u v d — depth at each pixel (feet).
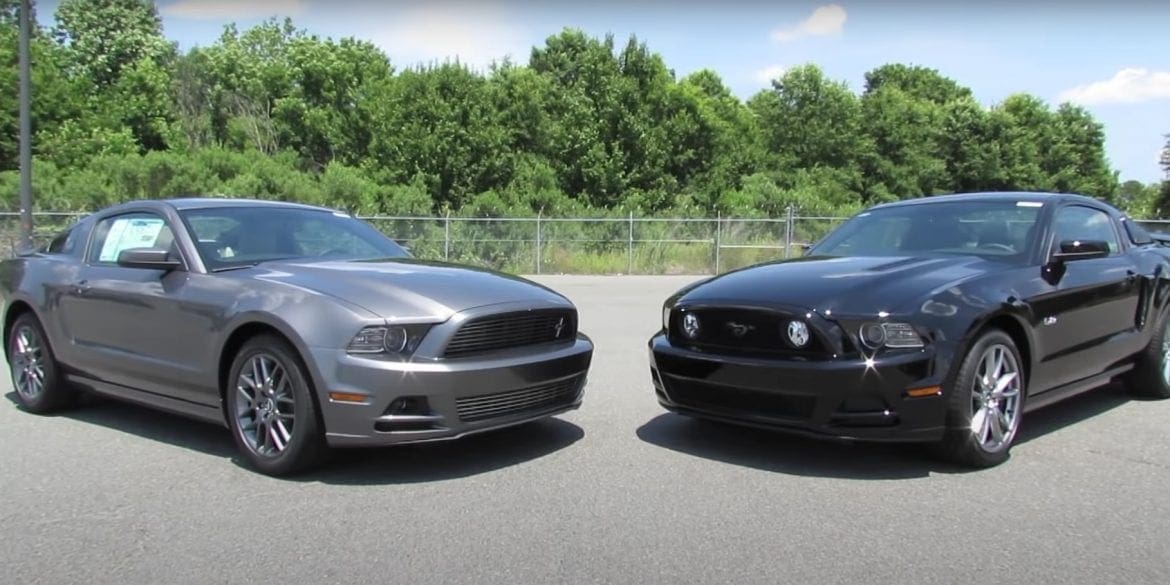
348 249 20.43
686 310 17.83
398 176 112.47
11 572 12.07
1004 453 16.93
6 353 22.44
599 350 32.07
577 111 124.36
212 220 19.33
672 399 18.08
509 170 116.16
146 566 12.28
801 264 18.94
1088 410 21.90
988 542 13.08
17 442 18.95
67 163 118.83
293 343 15.62
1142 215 140.77
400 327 15.34
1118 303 20.51
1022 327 17.19
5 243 74.02
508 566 12.28
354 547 12.98
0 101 120.88
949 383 15.57
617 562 12.41
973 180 166.71
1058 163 173.47
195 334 17.29
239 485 15.93
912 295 15.94
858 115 172.04
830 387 15.40
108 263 20.02
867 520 14.05
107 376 19.53
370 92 147.23
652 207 122.21
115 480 16.22
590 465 17.19
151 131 143.02
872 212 22.70
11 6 153.28
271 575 11.98
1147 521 13.94
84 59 175.22
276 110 148.66
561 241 83.15
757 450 18.24
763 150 165.27
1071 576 11.87
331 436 15.38
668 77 134.72
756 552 12.76
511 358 16.39
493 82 134.41
